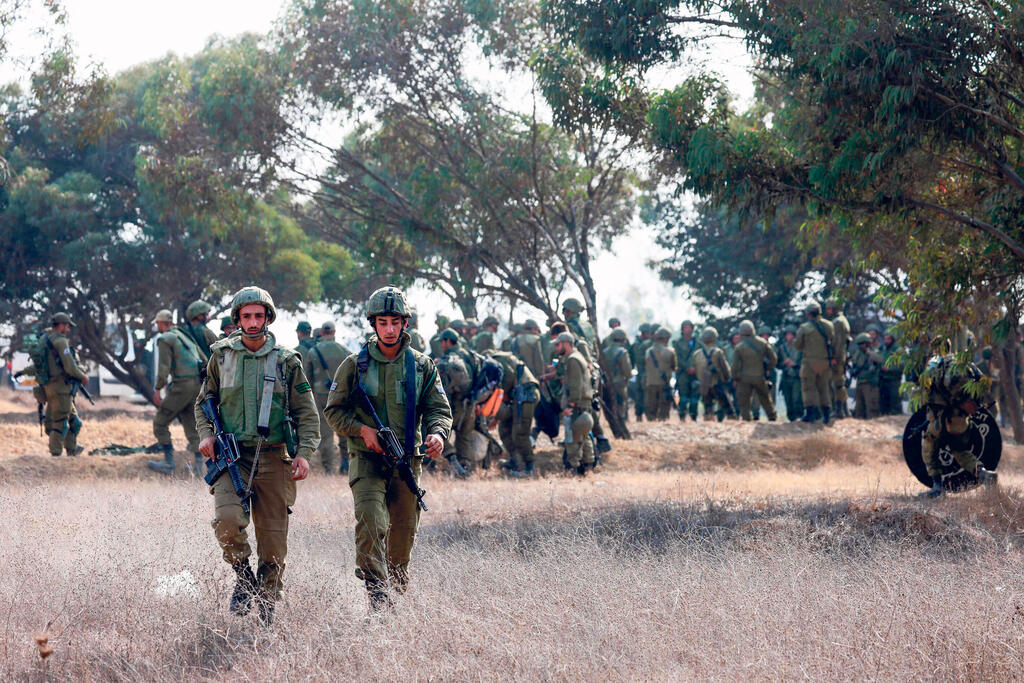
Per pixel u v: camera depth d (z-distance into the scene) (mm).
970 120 22422
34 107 65062
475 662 10180
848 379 52219
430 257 53812
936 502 23078
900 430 44250
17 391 75562
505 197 40531
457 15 39656
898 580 13875
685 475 33531
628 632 11344
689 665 10531
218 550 16469
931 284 24578
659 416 51500
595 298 42250
